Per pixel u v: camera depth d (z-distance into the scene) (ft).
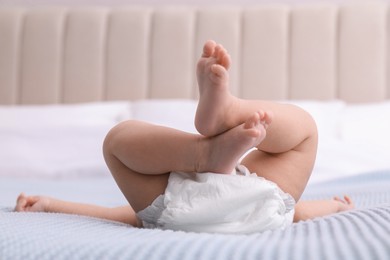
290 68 8.71
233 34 8.84
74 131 7.68
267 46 8.75
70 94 9.18
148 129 2.90
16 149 7.50
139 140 2.87
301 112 3.03
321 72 8.62
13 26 9.35
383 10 8.64
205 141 2.73
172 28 9.02
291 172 3.02
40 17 9.36
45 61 9.25
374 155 6.99
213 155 2.71
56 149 7.56
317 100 8.63
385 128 7.47
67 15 9.36
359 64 8.55
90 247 2.10
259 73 8.75
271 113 2.60
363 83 8.54
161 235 2.41
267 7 8.90
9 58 9.31
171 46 9.00
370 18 8.58
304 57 8.66
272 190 2.72
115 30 9.13
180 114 7.89
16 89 9.30
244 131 2.57
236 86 8.82
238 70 8.84
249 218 2.74
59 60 9.25
